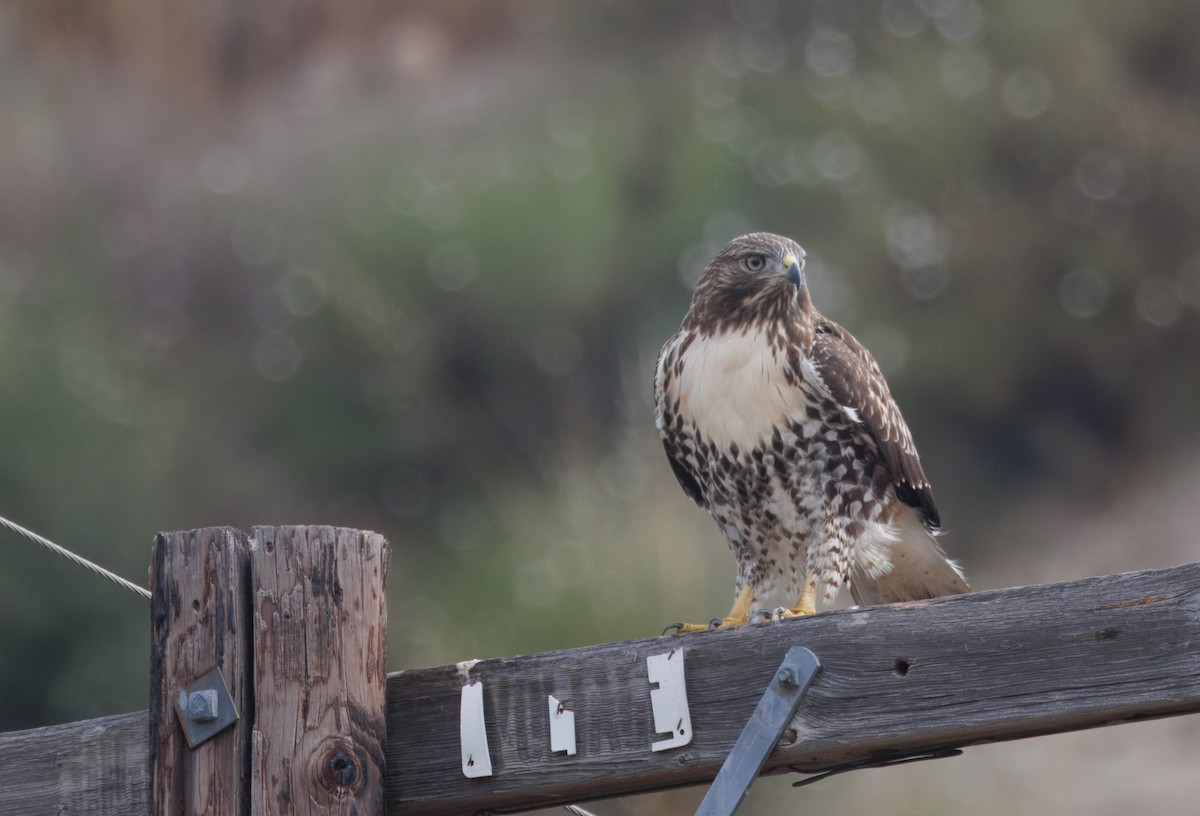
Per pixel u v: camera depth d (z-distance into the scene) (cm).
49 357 1525
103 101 2194
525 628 973
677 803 841
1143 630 329
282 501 1648
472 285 1719
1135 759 1238
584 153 1838
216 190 1992
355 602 365
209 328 1873
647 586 938
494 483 1622
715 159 1805
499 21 2178
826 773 365
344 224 1869
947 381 1700
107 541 1366
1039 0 1834
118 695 1277
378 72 2164
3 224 2072
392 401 1675
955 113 1808
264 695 358
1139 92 1825
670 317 1700
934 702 341
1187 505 1585
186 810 355
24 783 390
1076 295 1723
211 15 2233
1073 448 1680
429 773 370
